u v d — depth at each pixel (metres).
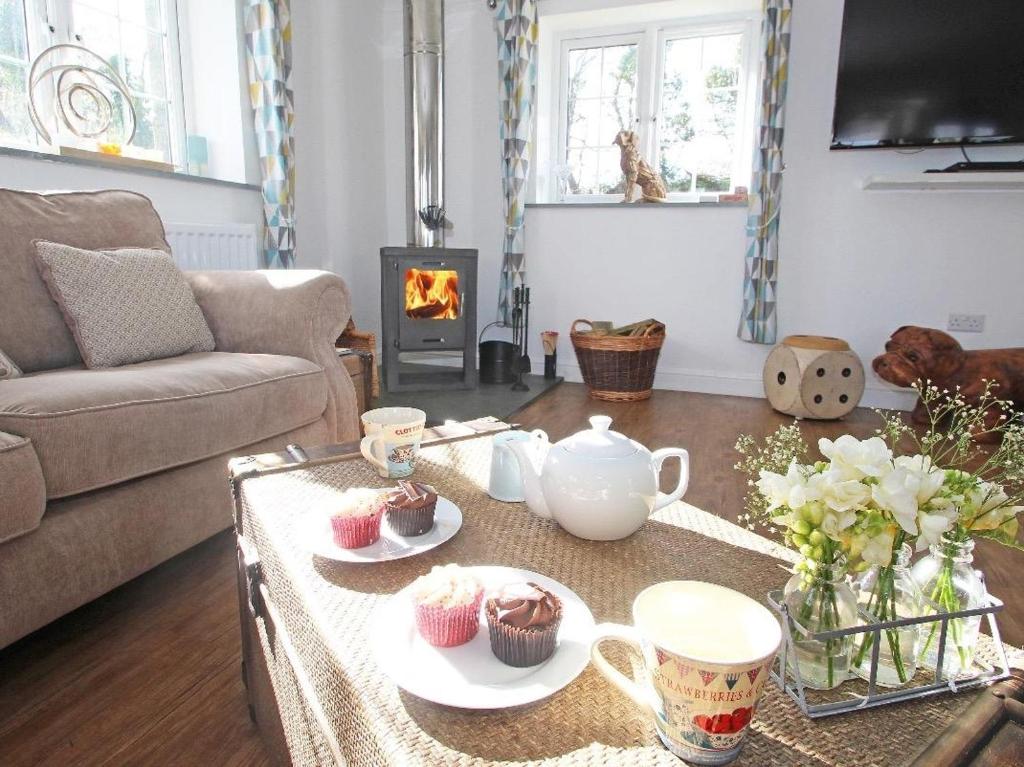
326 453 1.04
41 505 1.04
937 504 0.52
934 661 0.54
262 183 2.96
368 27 3.70
